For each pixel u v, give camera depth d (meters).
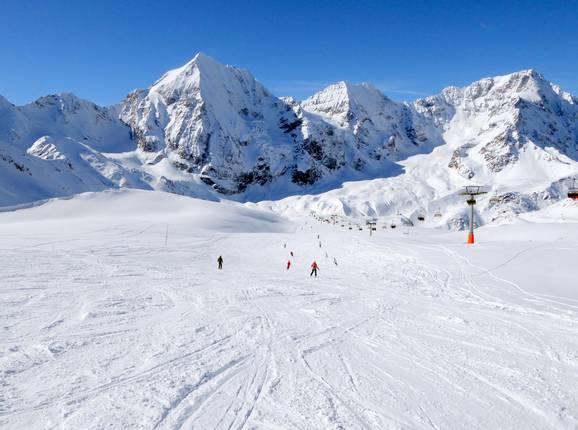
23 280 24.66
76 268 32.91
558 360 10.80
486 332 13.80
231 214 155.75
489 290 23.52
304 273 36.22
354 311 17.53
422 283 27.64
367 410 7.78
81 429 6.79
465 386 9.00
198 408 7.73
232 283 26.94
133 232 86.31
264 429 6.99
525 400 8.30
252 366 10.08
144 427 6.93
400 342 12.52
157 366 9.87
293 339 12.68
